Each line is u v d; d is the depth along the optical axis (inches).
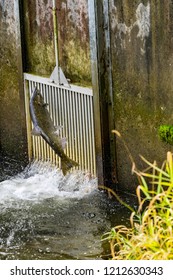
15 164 522.6
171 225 318.7
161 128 413.4
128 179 450.6
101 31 443.2
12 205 452.4
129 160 447.8
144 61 424.8
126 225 418.6
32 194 467.2
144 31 420.5
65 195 462.3
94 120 456.1
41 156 504.4
